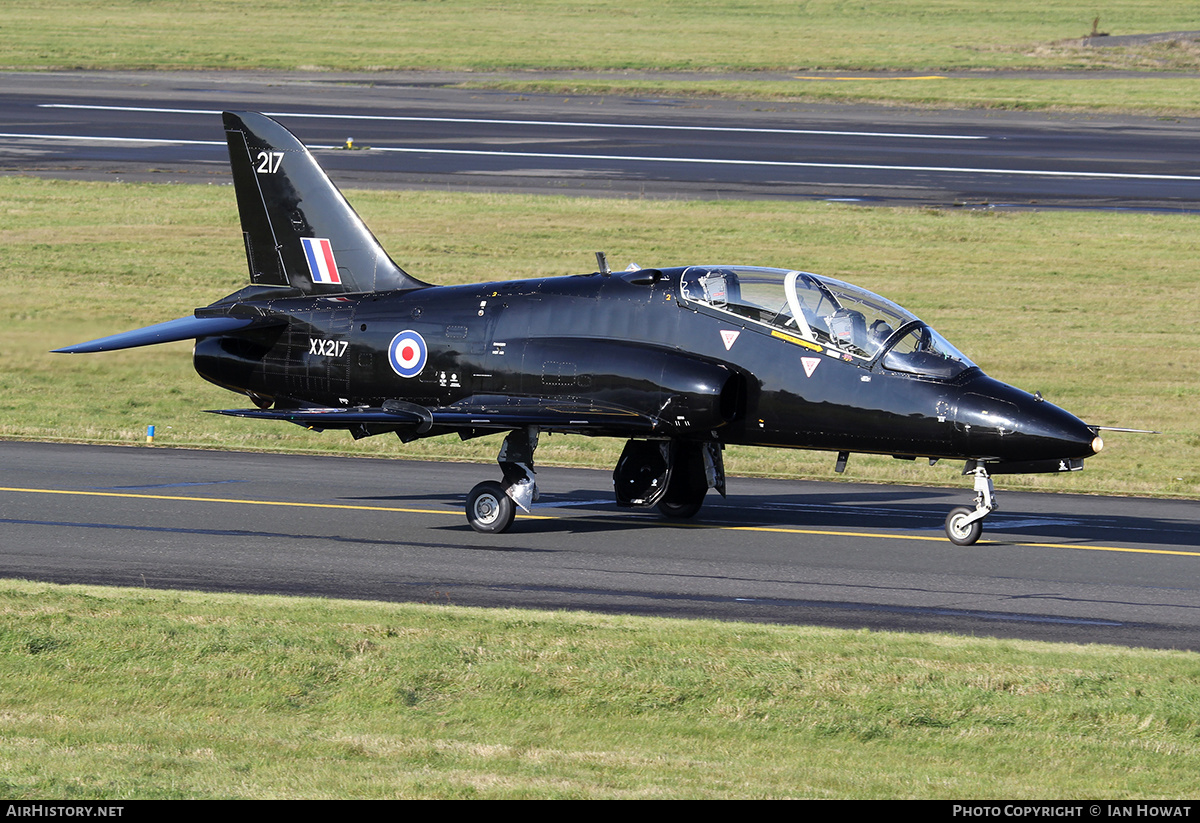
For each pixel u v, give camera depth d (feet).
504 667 126.52
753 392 207.72
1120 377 362.94
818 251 492.54
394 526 214.07
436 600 166.91
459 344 223.10
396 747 108.78
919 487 258.57
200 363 248.11
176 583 174.09
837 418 203.31
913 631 154.20
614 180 610.24
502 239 502.38
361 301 237.04
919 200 578.25
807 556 195.11
